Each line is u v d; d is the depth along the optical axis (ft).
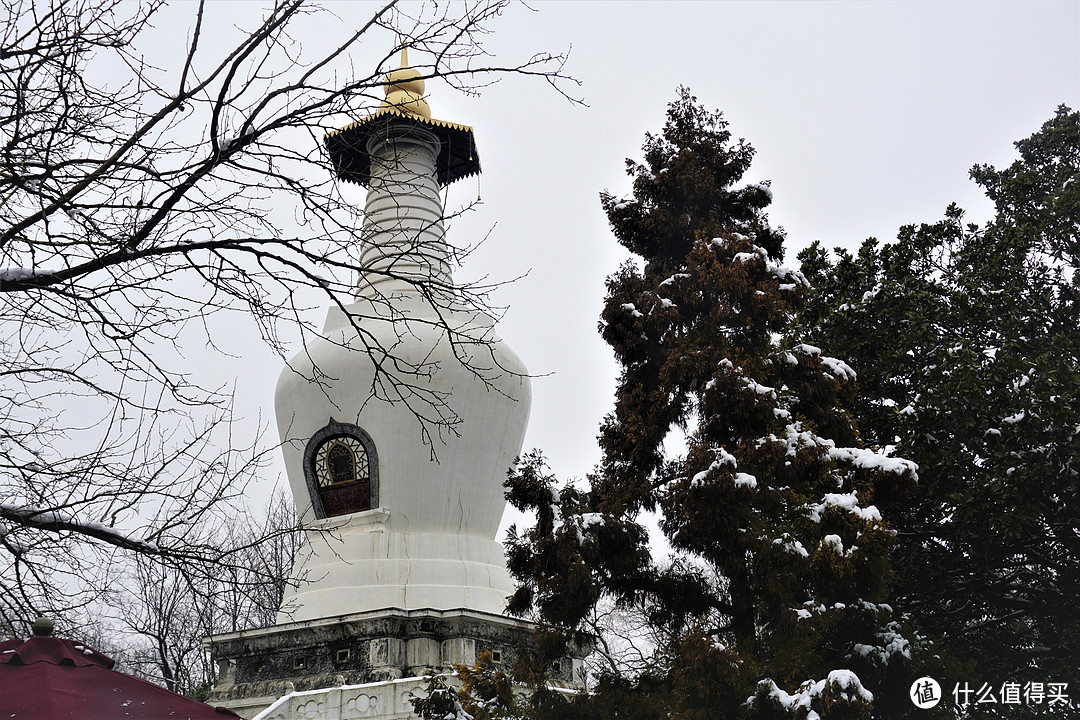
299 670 74.74
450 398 80.79
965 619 66.90
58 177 29.55
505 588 81.30
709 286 51.24
